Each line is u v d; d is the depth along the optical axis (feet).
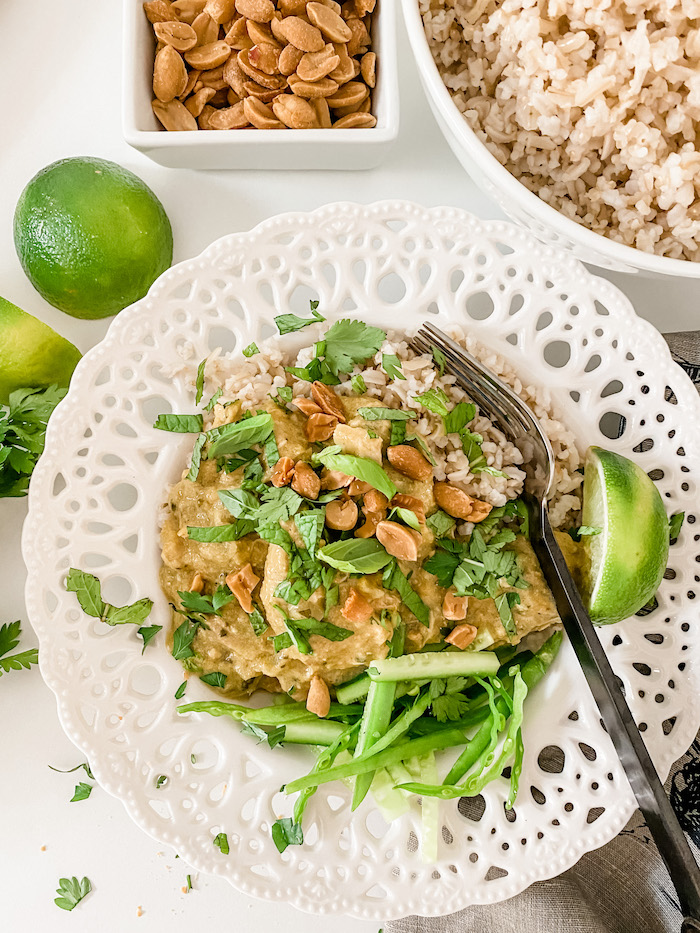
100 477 1.41
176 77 1.41
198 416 1.34
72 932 1.49
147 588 1.33
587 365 1.53
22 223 1.40
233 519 1.30
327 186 1.53
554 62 1.26
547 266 1.38
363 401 1.34
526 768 1.35
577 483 1.39
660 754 1.35
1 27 1.53
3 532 1.51
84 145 1.53
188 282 1.37
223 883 1.51
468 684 1.35
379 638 1.27
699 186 1.29
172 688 1.33
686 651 1.37
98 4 1.54
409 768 1.34
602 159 1.32
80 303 1.42
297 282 1.37
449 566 1.31
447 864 1.32
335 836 1.32
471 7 1.34
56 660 1.29
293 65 1.41
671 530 1.39
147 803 1.29
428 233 1.37
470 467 1.35
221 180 1.52
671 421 1.39
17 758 1.49
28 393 1.40
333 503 1.28
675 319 1.55
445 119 1.29
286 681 1.32
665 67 1.25
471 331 1.39
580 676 1.36
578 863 1.51
